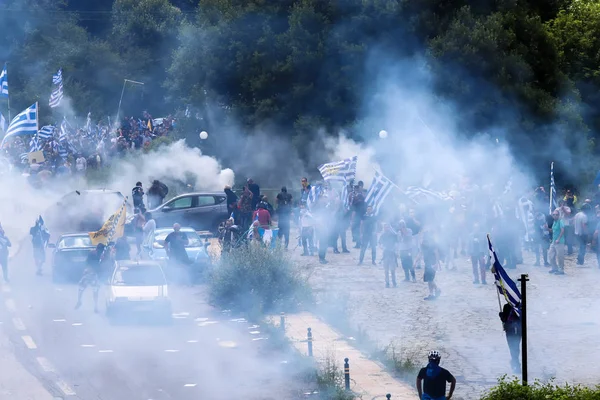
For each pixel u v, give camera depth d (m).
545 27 173.75
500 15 162.50
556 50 165.50
